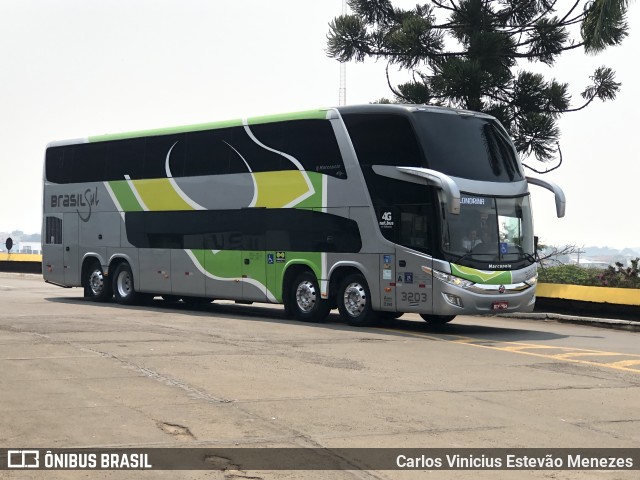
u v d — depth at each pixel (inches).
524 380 502.9
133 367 512.1
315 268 813.9
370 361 563.2
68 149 1078.4
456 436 359.6
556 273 1149.1
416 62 1334.9
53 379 468.4
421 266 740.7
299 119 832.3
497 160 778.8
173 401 415.2
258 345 630.5
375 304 773.3
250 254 866.8
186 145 935.7
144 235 976.3
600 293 937.5
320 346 634.8
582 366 564.4
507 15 1363.2
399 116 760.3
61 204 1082.7
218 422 373.4
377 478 299.7
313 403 417.4
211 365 526.0
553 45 1348.4
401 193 754.8
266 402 417.4
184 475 297.1
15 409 392.8
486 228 754.2
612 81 1305.4
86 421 371.6
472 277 738.2
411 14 1414.9
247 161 873.5
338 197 796.6
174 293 943.7
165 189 953.5
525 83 1306.6
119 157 1011.3
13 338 634.2
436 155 745.6
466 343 687.1
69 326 722.8
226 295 890.1
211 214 904.9
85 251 1047.6
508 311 758.5
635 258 1072.8
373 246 772.0
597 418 401.1
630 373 537.0
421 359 580.7
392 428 369.7
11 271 1862.7
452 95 1266.0
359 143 785.6
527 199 788.0
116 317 826.8
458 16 1341.0
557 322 938.1
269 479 295.0
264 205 855.7
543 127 1280.8
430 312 738.2
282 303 847.1
